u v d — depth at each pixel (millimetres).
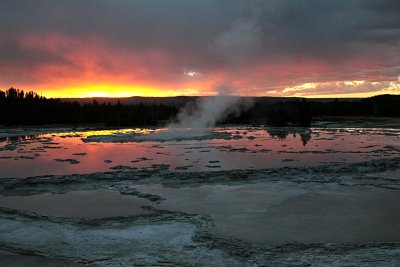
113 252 14586
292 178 26625
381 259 13391
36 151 46844
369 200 21312
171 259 13820
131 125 103188
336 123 94562
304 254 13961
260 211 19641
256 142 53562
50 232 16781
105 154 43125
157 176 27734
